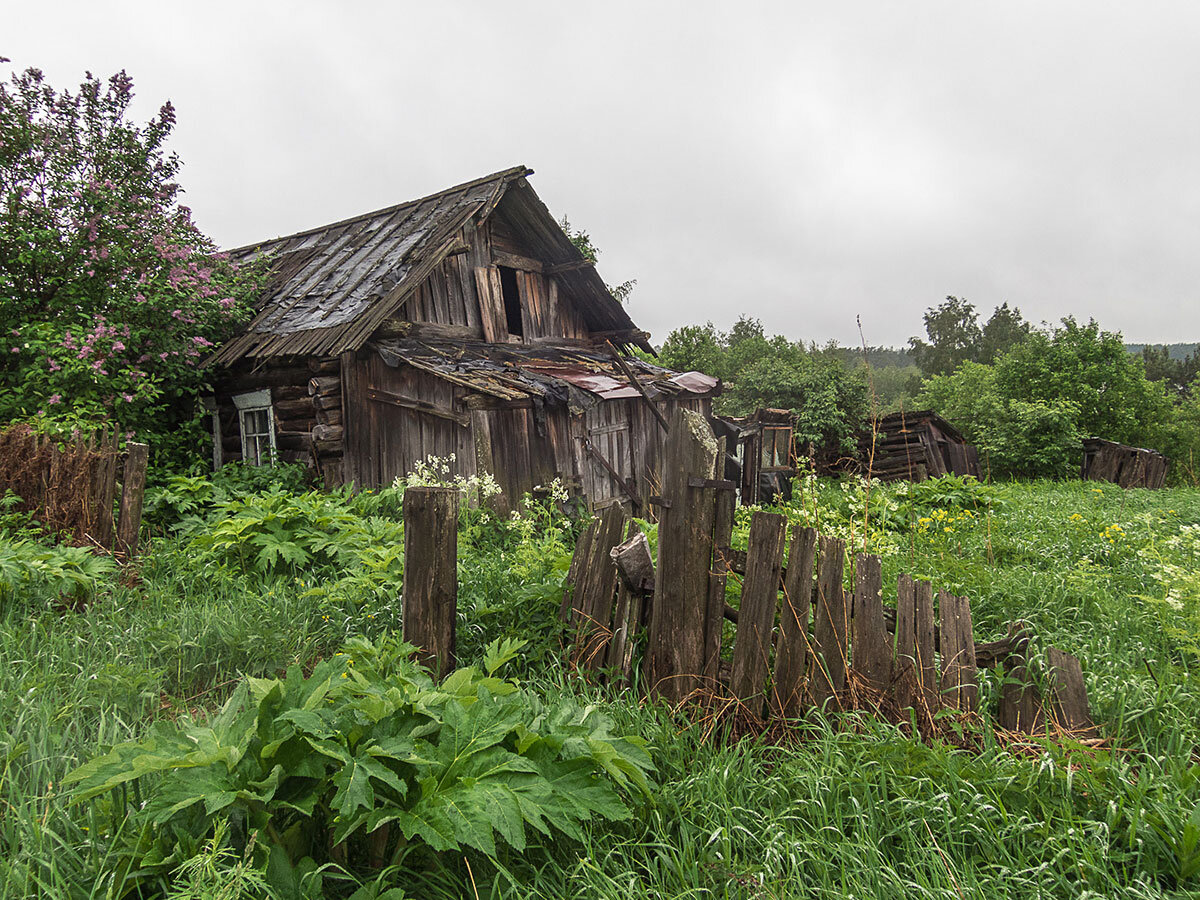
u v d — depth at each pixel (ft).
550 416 28.68
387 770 6.13
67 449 18.94
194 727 6.70
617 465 31.89
